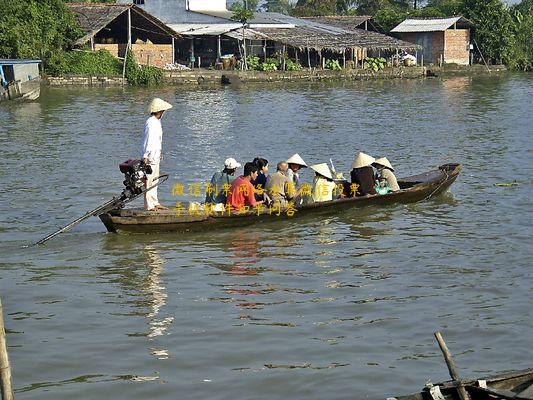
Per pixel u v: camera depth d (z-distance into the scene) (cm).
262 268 1723
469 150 3375
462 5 9725
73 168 2919
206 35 7844
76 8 7325
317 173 2136
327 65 8200
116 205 1941
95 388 1179
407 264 1747
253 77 7456
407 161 3120
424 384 1184
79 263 1756
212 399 1146
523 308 1477
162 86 6881
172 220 1945
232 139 3731
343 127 4206
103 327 1401
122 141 3644
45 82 6544
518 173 2808
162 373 1226
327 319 1430
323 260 1778
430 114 4850
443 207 2277
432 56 9431
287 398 1151
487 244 1898
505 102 5625
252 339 1345
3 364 928
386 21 9900
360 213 2189
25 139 3688
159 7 8231
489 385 1010
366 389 1172
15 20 6444
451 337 1348
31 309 1484
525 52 9800
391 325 1401
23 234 1991
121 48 7369
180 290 1587
